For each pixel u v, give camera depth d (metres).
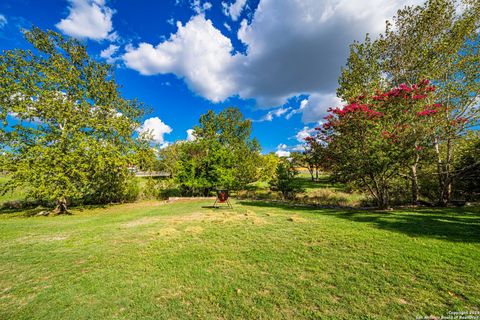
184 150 16.83
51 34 14.09
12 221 8.98
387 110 8.20
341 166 8.96
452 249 4.12
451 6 9.65
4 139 11.11
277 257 4.21
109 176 13.62
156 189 17.14
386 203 9.04
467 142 10.74
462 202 9.35
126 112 18.03
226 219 7.68
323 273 3.51
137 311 2.75
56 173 11.11
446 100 9.89
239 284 3.29
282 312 2.62
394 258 3.88
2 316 2.72
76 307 2.87
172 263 4.10
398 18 10.71
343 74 13.20
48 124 12.07
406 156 7.77
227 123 26.17
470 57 9.30
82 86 15.09
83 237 6.01
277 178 15.23
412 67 10.59
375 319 2.42
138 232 6.34
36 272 3.90
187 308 2.78
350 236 5.20
